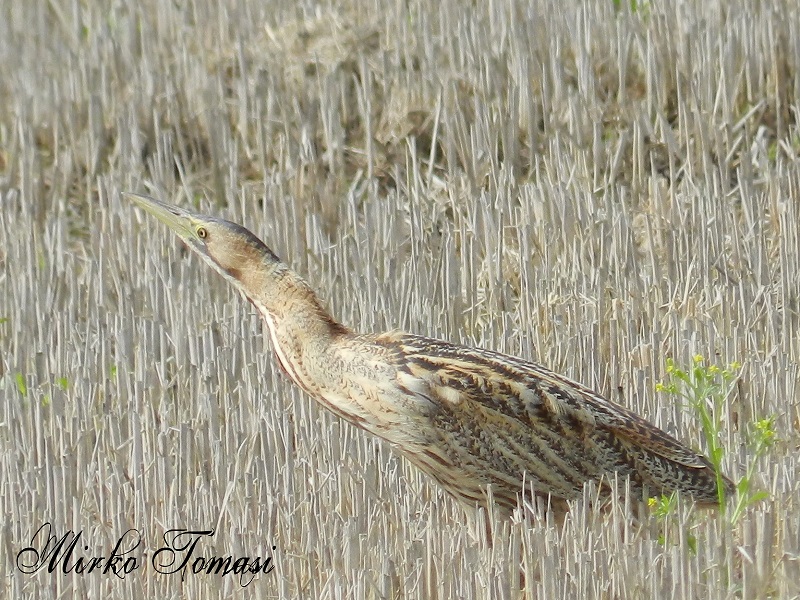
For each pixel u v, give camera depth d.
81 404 11.30
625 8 16.27
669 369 9.38
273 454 10.30
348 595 8.52
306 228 14.27
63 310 13.25
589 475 9.69
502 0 16.39
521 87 15.40
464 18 16.53
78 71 17.42
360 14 17.39
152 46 17.84
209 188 15.95
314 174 15.21
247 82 16.48
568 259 13.30
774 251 13.44
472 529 9.54
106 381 11.84
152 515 9.72
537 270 12.89
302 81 16.50
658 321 11.88
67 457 10.23
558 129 15.21
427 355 9.71
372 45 16.88
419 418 9.60
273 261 10.20
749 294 12.10
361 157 15.92
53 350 12.58
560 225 13.50
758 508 9.09
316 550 9.16
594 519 8.92
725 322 11.91
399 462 10.42
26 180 15.90
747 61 15.55
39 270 14.47
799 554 8.57
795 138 15.11
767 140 15.29
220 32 17.62
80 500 10.00
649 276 12.88
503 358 9.90
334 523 9.27
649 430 9.72
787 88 15.45
